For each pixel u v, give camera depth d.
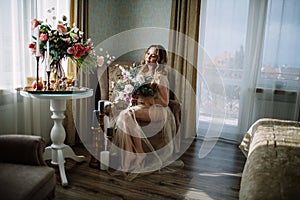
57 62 2.49
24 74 2.75
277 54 3.35
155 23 4.00
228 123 3.77
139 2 4.07
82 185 2.34
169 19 3.89
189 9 3.56
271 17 3.32
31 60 2.81
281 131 2.18
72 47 2.38
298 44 3.26
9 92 2.65
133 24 4.16
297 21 3.23
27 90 2.33
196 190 2.34
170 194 2.26
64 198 2.13
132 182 2.43
